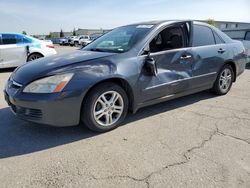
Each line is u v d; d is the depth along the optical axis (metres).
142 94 3.61
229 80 5.26
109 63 3.27
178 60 4.00
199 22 4.61
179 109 4.33
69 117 3.06
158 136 3.29
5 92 3.43
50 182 2.34
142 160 2.71
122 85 3.50
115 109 3.45
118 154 2.84
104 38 4.43
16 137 3.27
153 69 3.59
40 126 3.59
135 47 3.59
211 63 4.62
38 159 2.74
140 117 3.96
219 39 4.93
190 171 2.50
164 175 2.44
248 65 10.41
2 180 2.38
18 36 8.77
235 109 4.34
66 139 3.21
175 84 4.00
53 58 3.57
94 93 3.17
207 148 2.97
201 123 3.72
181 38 4.16
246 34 11.27
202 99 4.93
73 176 2.43
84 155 2.82
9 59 8.59
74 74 3.04
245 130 3.48
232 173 2.47
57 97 2.93
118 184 2.31
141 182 2.34
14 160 2.72
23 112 3.10
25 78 3.10
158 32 3.85
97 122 3.29
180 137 3.26
